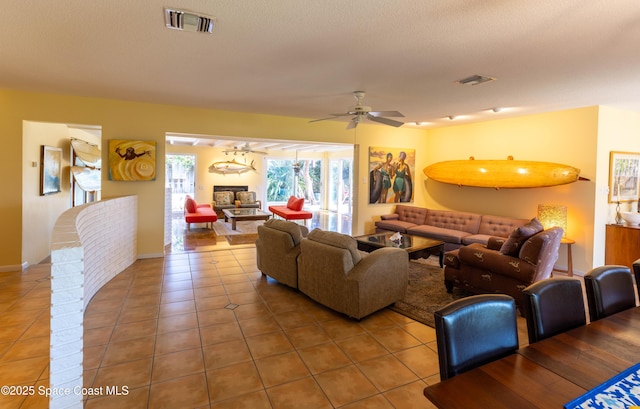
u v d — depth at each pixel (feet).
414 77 11.25
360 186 21.94
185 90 13.52
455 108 16.15
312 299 11.86
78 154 20.76
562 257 16.55
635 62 9.57
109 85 12.94
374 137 22.16
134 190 16.46
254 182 36.96
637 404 3.27
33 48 9.15
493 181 18.61
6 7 6.91
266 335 9.29
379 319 10.43
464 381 3.63
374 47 8.76
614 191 15.96
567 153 16.29
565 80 11.38
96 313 10.51
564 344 4.44
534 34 7.82
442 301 11.91
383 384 7.20
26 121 14.69
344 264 10.19
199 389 6.95
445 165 21.06
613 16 6.88
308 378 7.38
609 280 6.04
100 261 12.43
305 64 10.14
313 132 20.15
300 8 6.81
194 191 34.35
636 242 14.73
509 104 15.16
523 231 10.84
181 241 22.12
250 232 25.67
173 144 32.81
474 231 19.13
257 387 7.04
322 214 36.45
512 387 3.53
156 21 7.50
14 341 8.71
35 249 15.93
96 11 7.07
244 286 13.24
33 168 15.61
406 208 22.61
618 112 15.96
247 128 18.35
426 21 7.29
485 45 8.51
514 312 4.62
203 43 8.68
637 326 4.99
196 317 10.36
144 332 9.34
